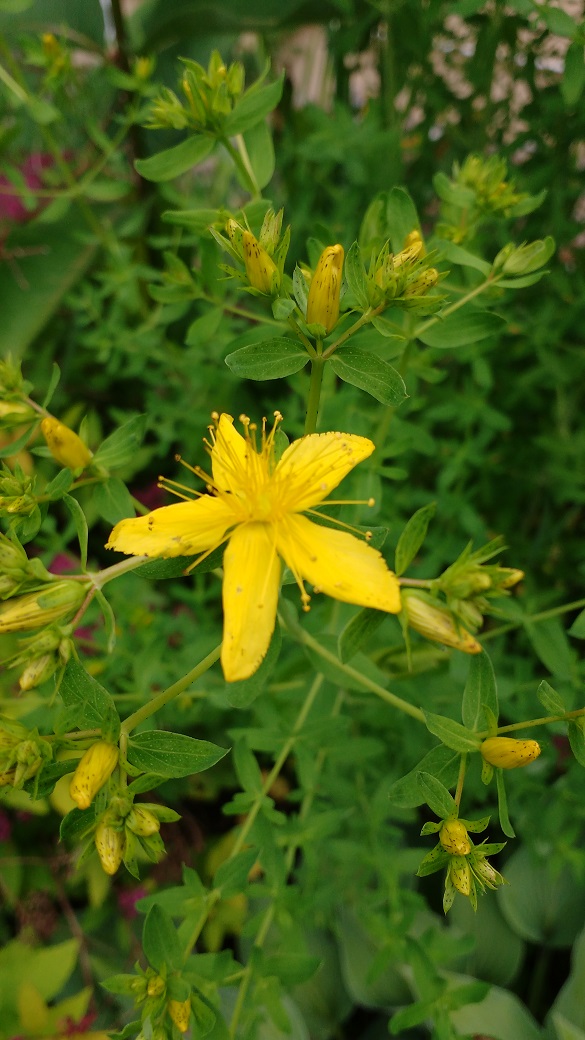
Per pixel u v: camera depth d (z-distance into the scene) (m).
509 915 0.12
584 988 0.10
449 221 0.10
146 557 0.07
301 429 0.12
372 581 0.06
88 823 0.07
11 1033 0.11
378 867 0.10
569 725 0.07
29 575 0.07
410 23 0.12
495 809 0.11
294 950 0.09
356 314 0.09
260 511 0.07
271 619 0.07
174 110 0.09
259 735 0.09
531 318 0.12
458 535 0.13
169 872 0.13
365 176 0.13
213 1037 0.07
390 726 0.11
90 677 0.06
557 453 0.13
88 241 0.13
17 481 0.07
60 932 0.12
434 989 0.08
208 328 0.10
